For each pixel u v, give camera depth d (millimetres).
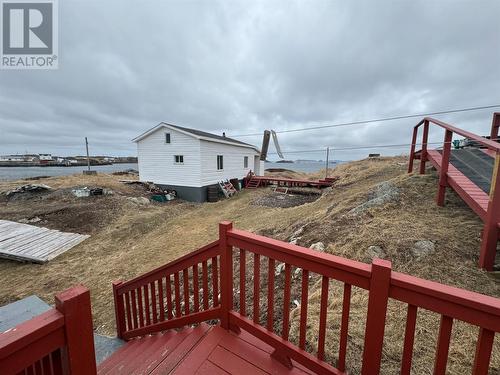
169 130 12953
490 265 2426
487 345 863
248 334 1768
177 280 2180
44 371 874
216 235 6992
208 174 13219
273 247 1423
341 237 3779
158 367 1645
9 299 4574
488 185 3350
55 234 7602
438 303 934
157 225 8758
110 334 3453
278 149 8266
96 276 5293
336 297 2521
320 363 1320
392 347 1795
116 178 17641
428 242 2984
